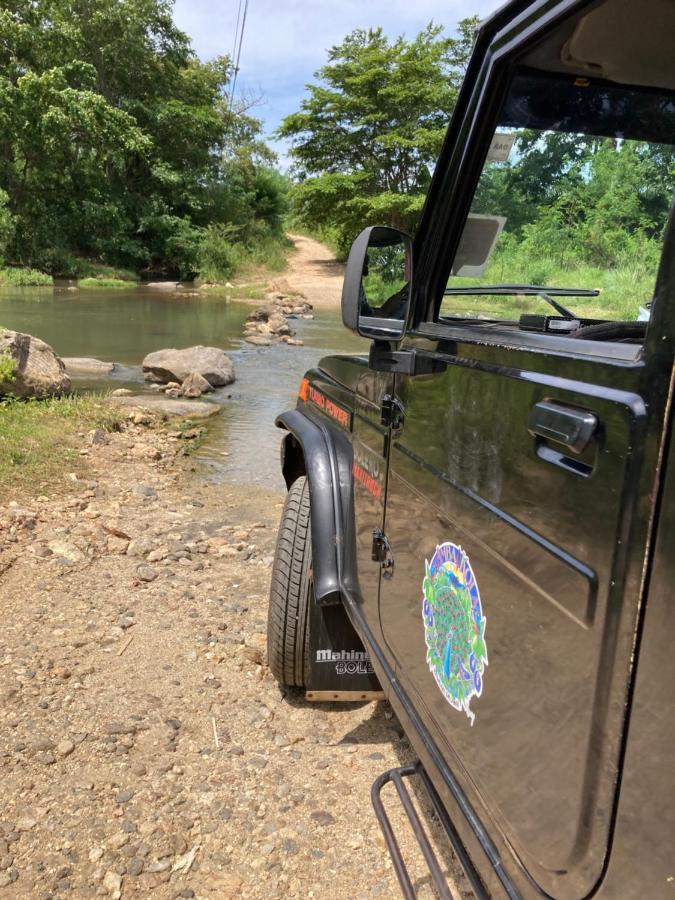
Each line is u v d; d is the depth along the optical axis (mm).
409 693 2059
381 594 2309
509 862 1472
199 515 5465
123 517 5242
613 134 1747
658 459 1061
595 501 1190
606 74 1672
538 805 1356
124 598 3975
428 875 2260
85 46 38031
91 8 38250
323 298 31297
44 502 5344
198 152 42438
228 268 38781
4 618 3666
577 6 1436
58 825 2385
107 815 2439
